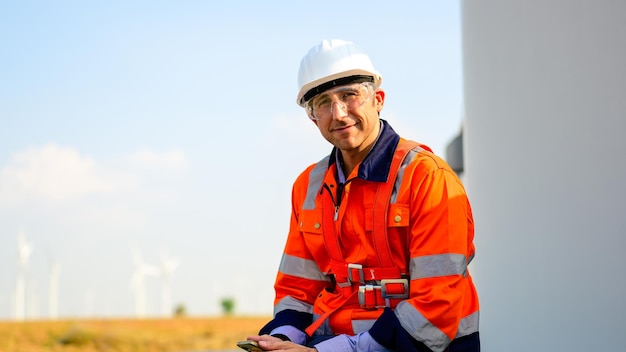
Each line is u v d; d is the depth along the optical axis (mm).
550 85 3498
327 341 2543
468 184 4602
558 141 3439
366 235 2639
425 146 2732
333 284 2902
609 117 3146
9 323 28328
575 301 3318
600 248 3193
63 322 29297
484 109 4234
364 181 2652
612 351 3141
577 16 3301
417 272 2545
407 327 2484
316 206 2785
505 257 3914
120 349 27672
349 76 2609
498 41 4023
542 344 3543
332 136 2654
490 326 4078
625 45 3078
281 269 2973
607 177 3158
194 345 27672
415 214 2578
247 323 32281
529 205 3674
